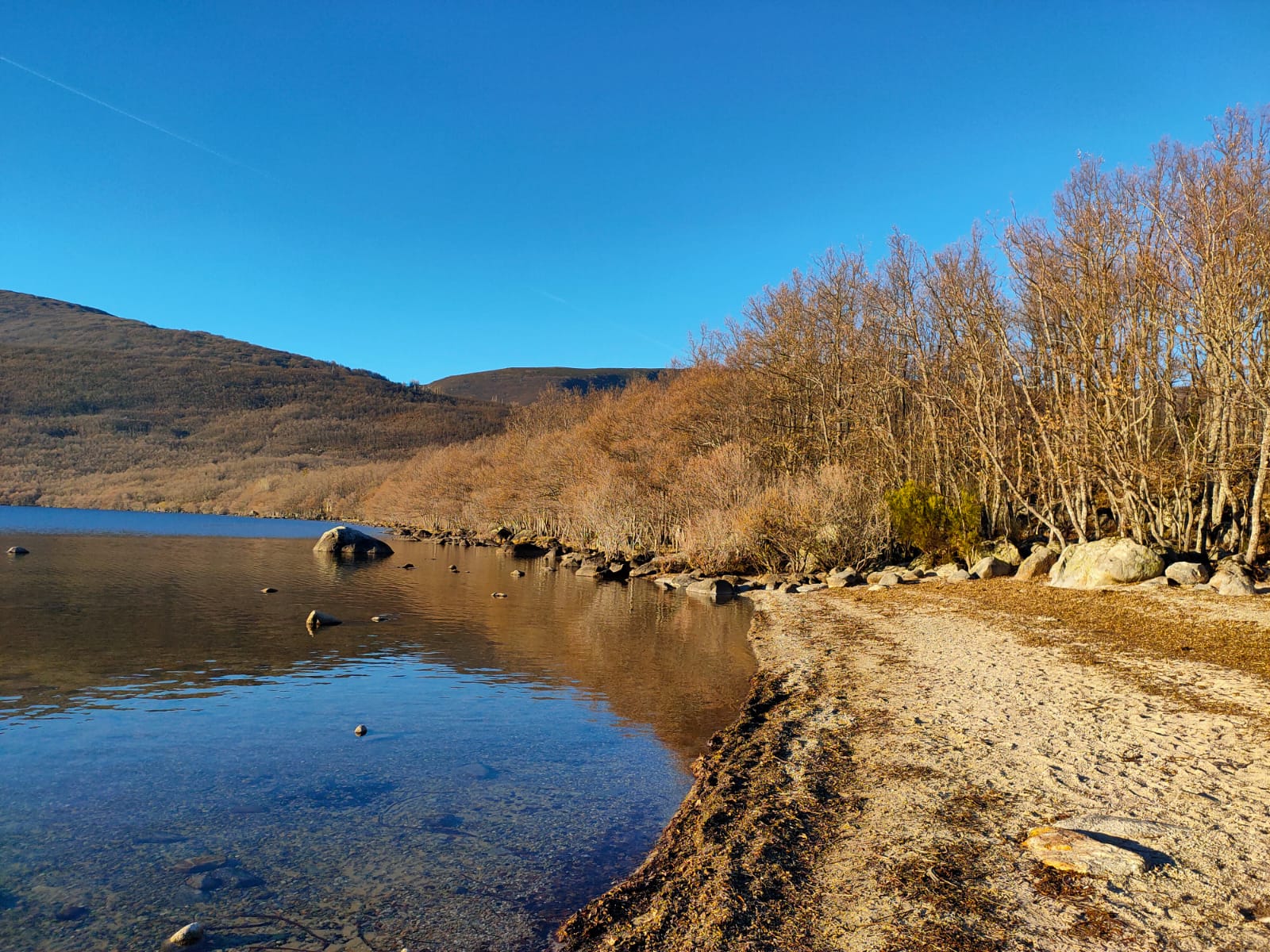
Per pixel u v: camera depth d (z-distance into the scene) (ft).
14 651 51.96
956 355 108.68
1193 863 19.20
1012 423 101.81
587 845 23.24
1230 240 67.97
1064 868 19.27
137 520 296.51
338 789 27.81
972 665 45.78
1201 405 82.99
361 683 45.11
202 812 25.40
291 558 148.77
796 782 27.09
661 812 25.93
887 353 137.18
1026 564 81.46
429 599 88.48
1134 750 28.58
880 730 33.12
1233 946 15.58
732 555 116.88
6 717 36.29
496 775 29.58
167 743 32.94
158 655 51.78
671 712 39.24
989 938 16.30
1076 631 53.62
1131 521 78.07
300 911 18.99
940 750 29.78
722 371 176.45
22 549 130.93
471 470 284.82
